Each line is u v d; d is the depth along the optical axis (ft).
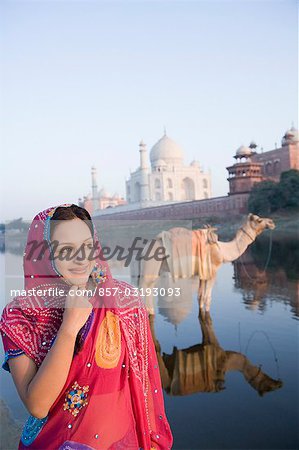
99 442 3.27
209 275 17.20
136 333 3.82
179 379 10.89
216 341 13.64
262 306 18.93
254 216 18.89
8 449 6.71
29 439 3.45
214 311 17.97
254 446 6.97
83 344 3.34
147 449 3.68
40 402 3.05
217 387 10.31
